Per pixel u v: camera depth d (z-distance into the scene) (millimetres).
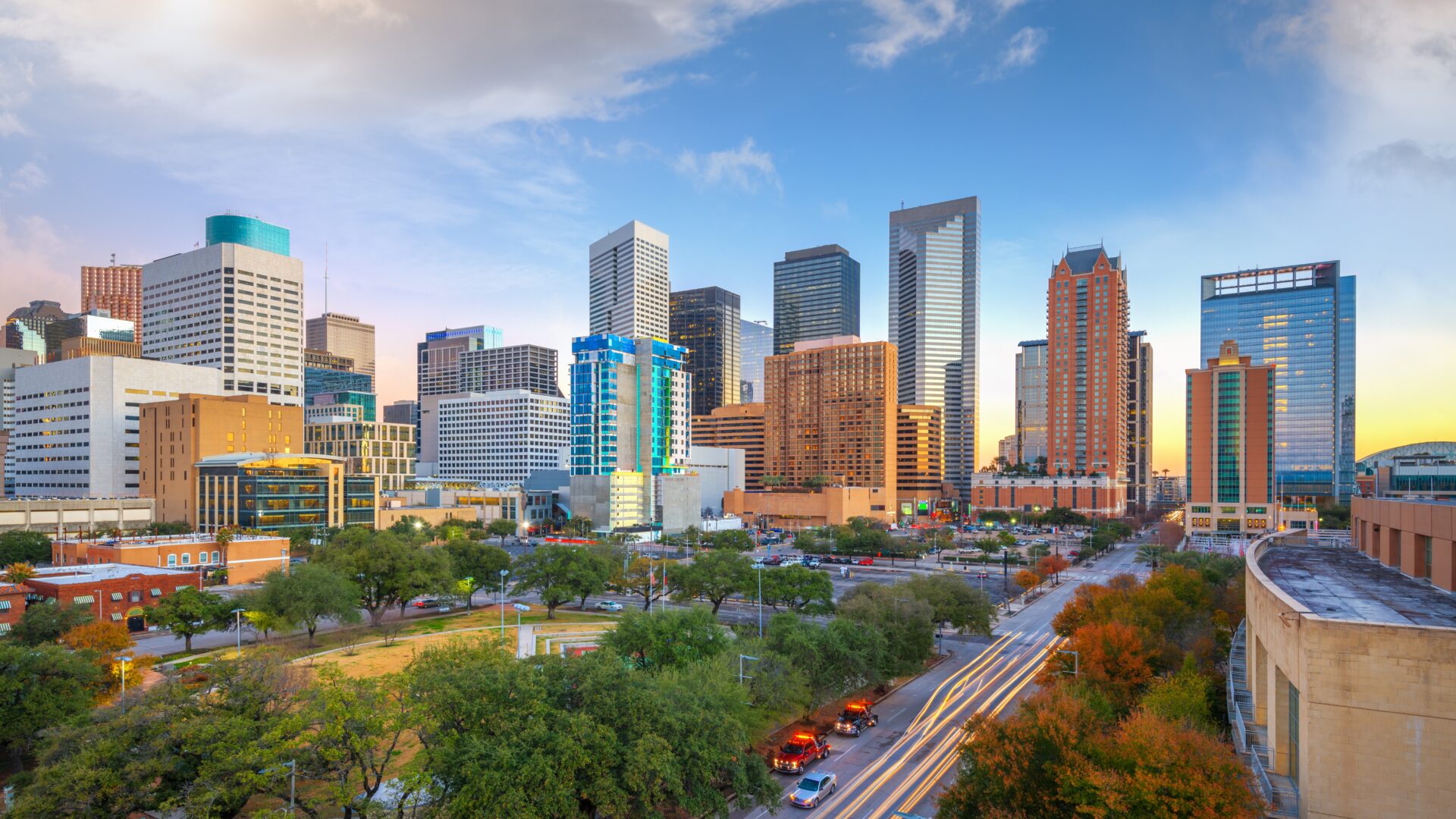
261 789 40750
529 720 43000
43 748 47312
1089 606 86312
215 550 137500
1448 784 31281
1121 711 57750
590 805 43531
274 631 99312
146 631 101250
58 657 54844
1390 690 32219
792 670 63062
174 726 41062
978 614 92688
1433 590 47000
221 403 199875
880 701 76500
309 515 192250
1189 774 33531
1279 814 35000
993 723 41969
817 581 104875
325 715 42656
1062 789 35969
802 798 51938
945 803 41000
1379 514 58719
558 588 110875
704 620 67500
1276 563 58250
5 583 95625
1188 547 199500
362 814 41344
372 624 104875
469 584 116062
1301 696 34375
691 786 45094
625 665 54781
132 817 44969
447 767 41406
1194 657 59719
